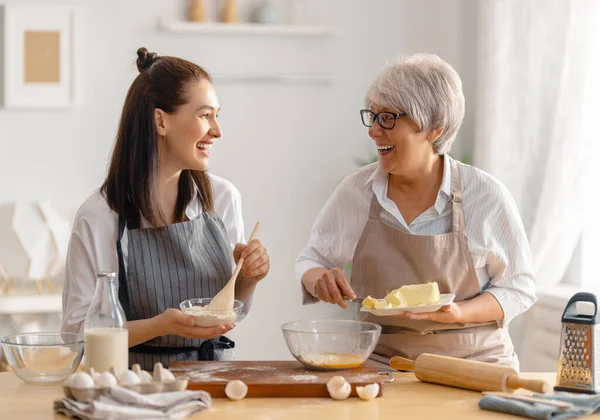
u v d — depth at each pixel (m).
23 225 3.75
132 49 4.17
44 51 4.07
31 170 4.11
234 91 4.29
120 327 1.92
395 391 2.00
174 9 4.20
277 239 4.37
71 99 4.10
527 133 3.89
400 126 2.31
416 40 4.42
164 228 2.31
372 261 2.43
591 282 3.84
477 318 2.30
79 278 2.29
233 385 1.89
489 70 4.00
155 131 2.29
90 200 2.34
